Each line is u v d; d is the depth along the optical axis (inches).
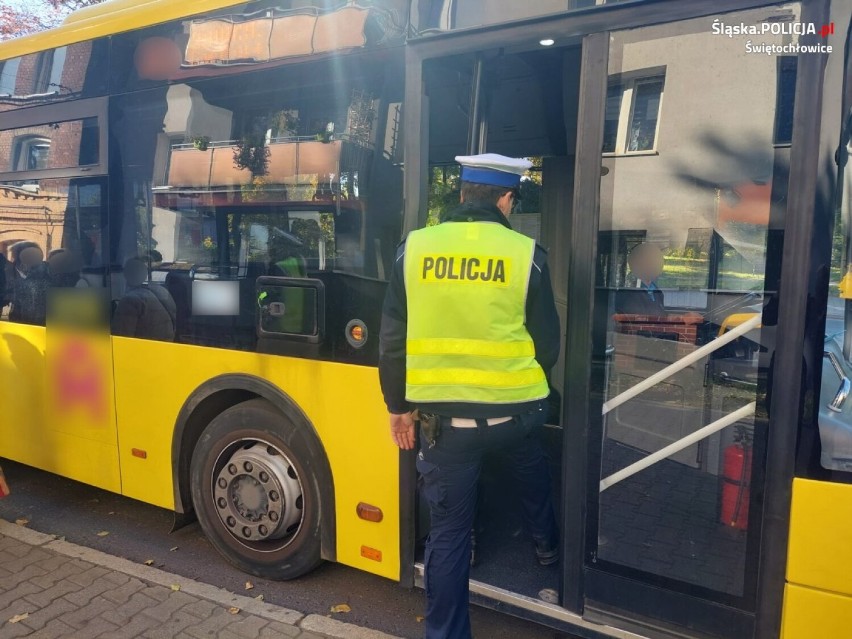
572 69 122.0
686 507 86.0
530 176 161.0
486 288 83.6
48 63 142.2
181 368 127.3
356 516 110.3
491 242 84.5
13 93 148.7
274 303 115.0
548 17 88.7
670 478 87.0
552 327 87.7
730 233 81.4
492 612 115.6
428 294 85.2
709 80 81.0
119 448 139.1
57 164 142.3
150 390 132.6
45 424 151.9
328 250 109.0
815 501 76.4
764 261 78.9
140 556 137.8
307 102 110.0
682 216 84.0
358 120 105.0
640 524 89.2
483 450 88.1
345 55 105.8
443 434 87.2
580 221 89.2
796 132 76.0
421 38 97.9
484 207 87.7
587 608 93.3
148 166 129.2
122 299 135.2
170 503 132.9
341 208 107.3
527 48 93.0
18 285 154.4
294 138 111.7
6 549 139.1
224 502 126.0
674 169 84.0
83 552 137.2
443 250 85.2
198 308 124.5
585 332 89.7
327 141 108.3
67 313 144.3
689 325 85.0
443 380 85.2
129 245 133.0
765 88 78.0
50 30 143.7
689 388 85.4
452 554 91.6
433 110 119.3
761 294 79.5
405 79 100.1
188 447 131.3
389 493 106.3
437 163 140.0
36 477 184.4
